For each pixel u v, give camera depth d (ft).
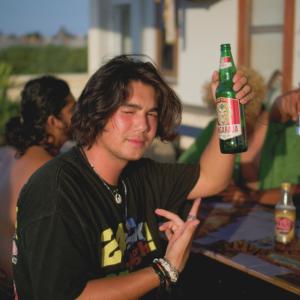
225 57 6.22
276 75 17.69
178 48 22.61
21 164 7.88
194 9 21.20
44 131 8.09
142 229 6.23
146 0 25.46
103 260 5.49
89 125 5.47
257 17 18.39
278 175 10.74
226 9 19.56
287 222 7.51
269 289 9.56
